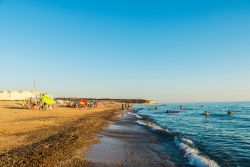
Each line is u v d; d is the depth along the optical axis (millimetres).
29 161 12203
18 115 41688
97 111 69062
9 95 157125
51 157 13266
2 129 23594
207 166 13188
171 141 20750
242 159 15531
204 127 36188
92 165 12688
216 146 20141
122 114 63500
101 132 24656
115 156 14859
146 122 40531
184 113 77625
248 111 91375
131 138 21859
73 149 15680
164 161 14055
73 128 25281
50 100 67125
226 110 100812
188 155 15492
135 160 14133
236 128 35531
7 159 12484
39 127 25859
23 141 17766
